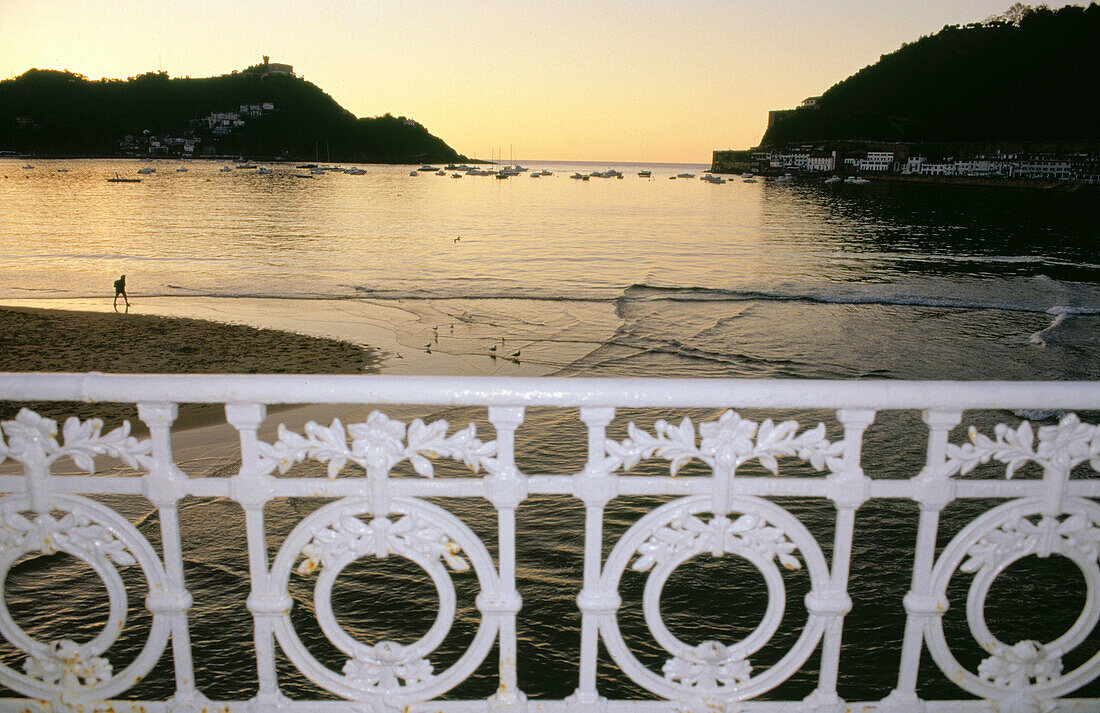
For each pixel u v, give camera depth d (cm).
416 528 152
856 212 7838
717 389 145
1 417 1028
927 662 377
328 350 1608
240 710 163
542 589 430
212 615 380
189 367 1441
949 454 152
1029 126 16812
